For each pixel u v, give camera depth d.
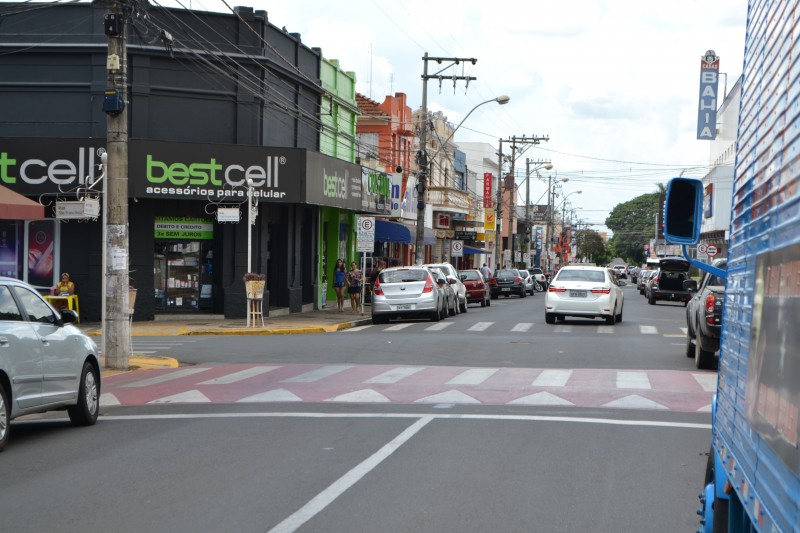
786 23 3.49
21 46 29.14
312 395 14.28
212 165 29.27
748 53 4.69
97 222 29.20
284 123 32.97
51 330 11.27
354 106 41.09
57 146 28.09
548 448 10.04
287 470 8.92
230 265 30.55
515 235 91.50
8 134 29.30
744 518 3.87
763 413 3.38
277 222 33.69
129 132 29.12
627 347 21.66
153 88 29.31
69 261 29.28
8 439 11.12
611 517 7.20
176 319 30.36
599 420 11.98
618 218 170.25
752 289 3.94
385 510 7.39
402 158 51.97
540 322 30.77
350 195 35.69
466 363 18.52
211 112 30.16
